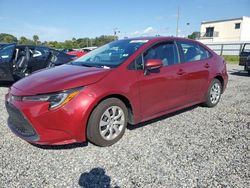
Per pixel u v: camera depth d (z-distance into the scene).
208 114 5.33
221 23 53.41
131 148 3.68
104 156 3.44
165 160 3.34
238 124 4.75
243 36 50.88
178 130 4.39
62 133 3.32
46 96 3.26
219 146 3.78
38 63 8.39
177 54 4.80
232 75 13.27
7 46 8.20
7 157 3.38
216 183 2.84
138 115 4.06
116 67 3.85
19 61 7.96
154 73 4.21
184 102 4.95
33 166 3.17
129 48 4.32
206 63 5.42
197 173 3.04
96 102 3.43
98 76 3.60
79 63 4.46
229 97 7.05
